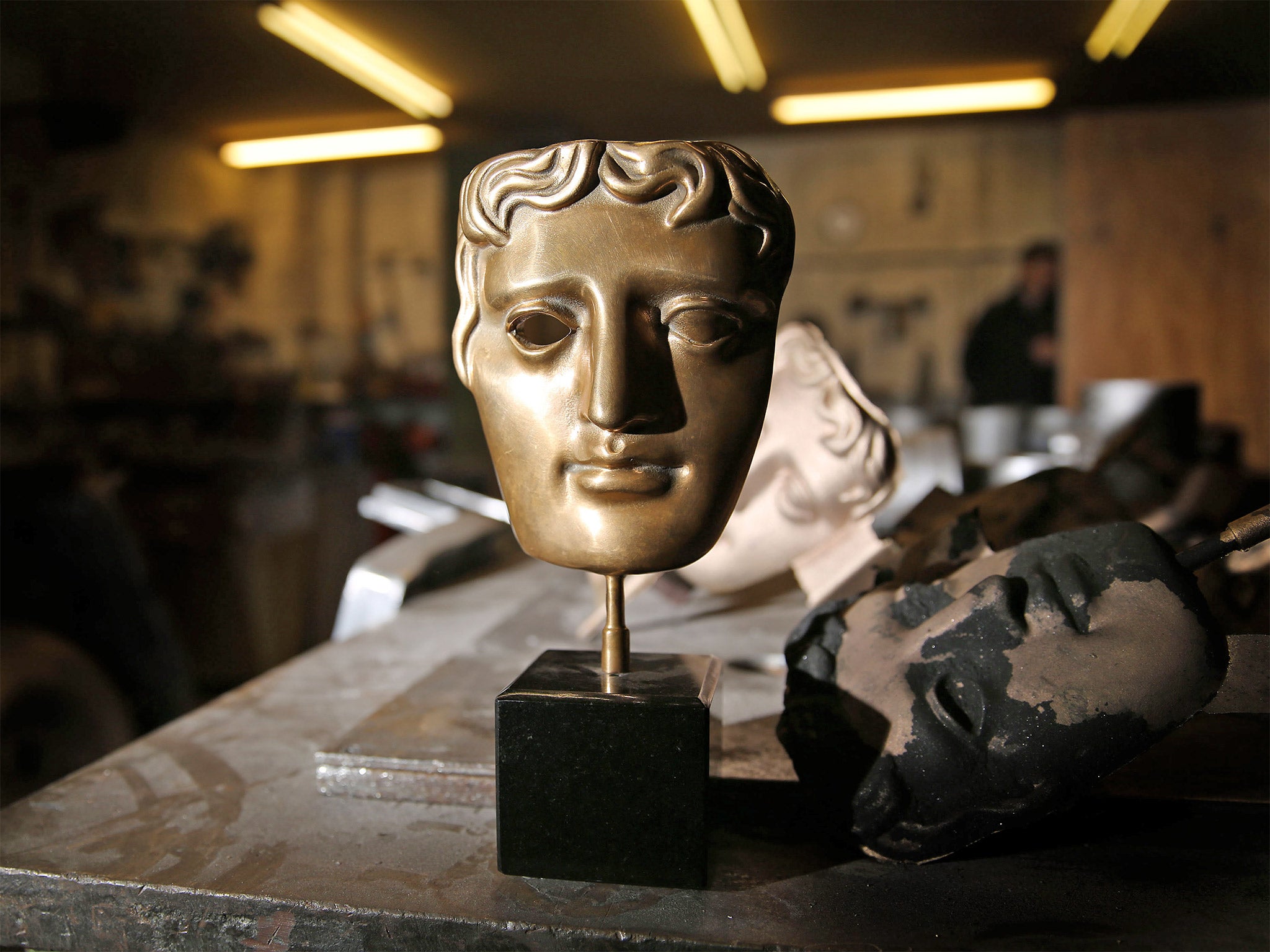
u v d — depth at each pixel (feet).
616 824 2.02
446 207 15.52
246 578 11.66
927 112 13.66
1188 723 2.78
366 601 5.42
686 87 11.82
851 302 17.39
